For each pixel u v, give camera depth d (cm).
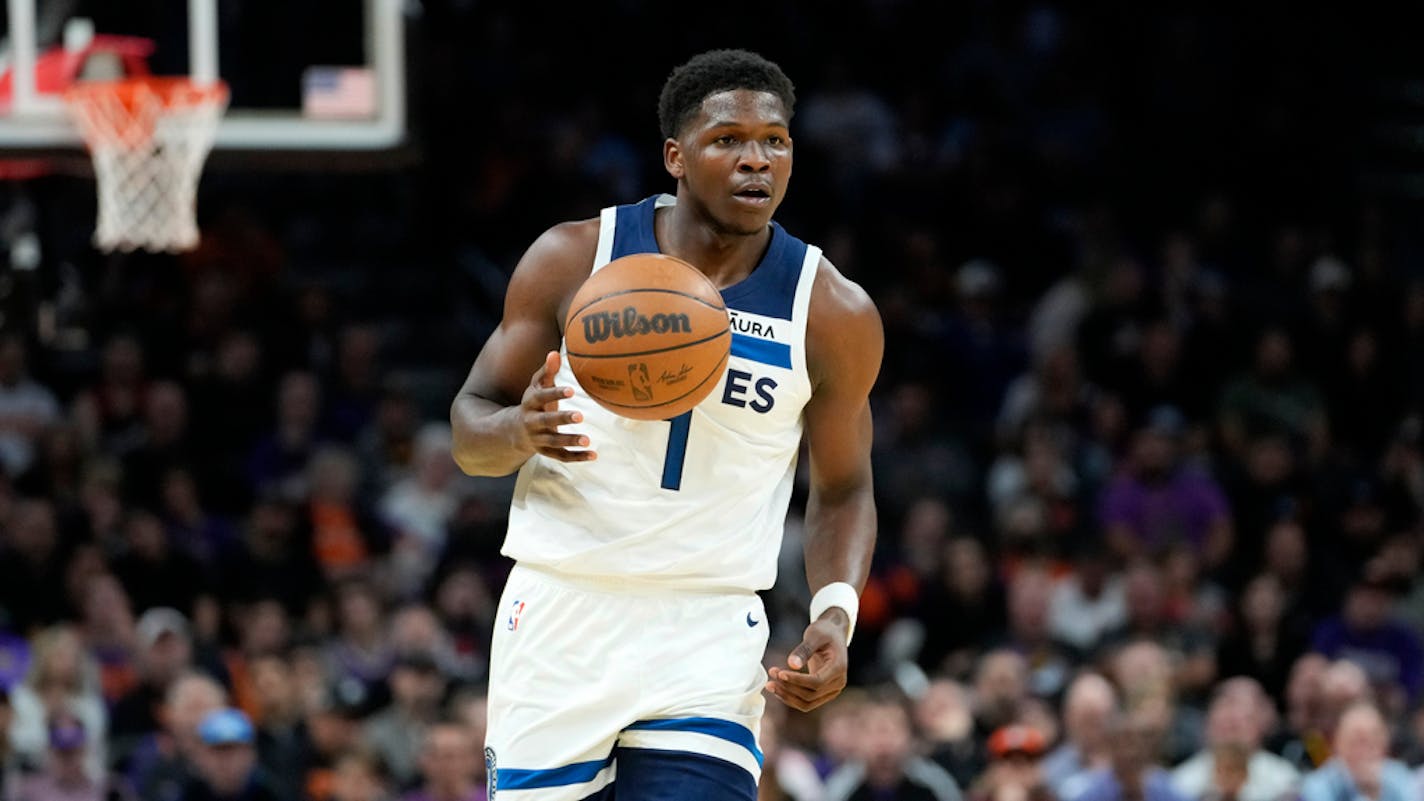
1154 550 1811
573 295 657
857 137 2505
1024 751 1370
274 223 2394
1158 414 1947
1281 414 2092
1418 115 2803
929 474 2025
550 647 655
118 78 1297
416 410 2123
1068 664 1675
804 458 1894
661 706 644
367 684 1511
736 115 627
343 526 1773
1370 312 2188
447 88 2419
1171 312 2211
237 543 1733
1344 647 1705
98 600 1570
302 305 2039
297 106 1341
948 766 1453
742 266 657
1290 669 1673
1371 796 1396
